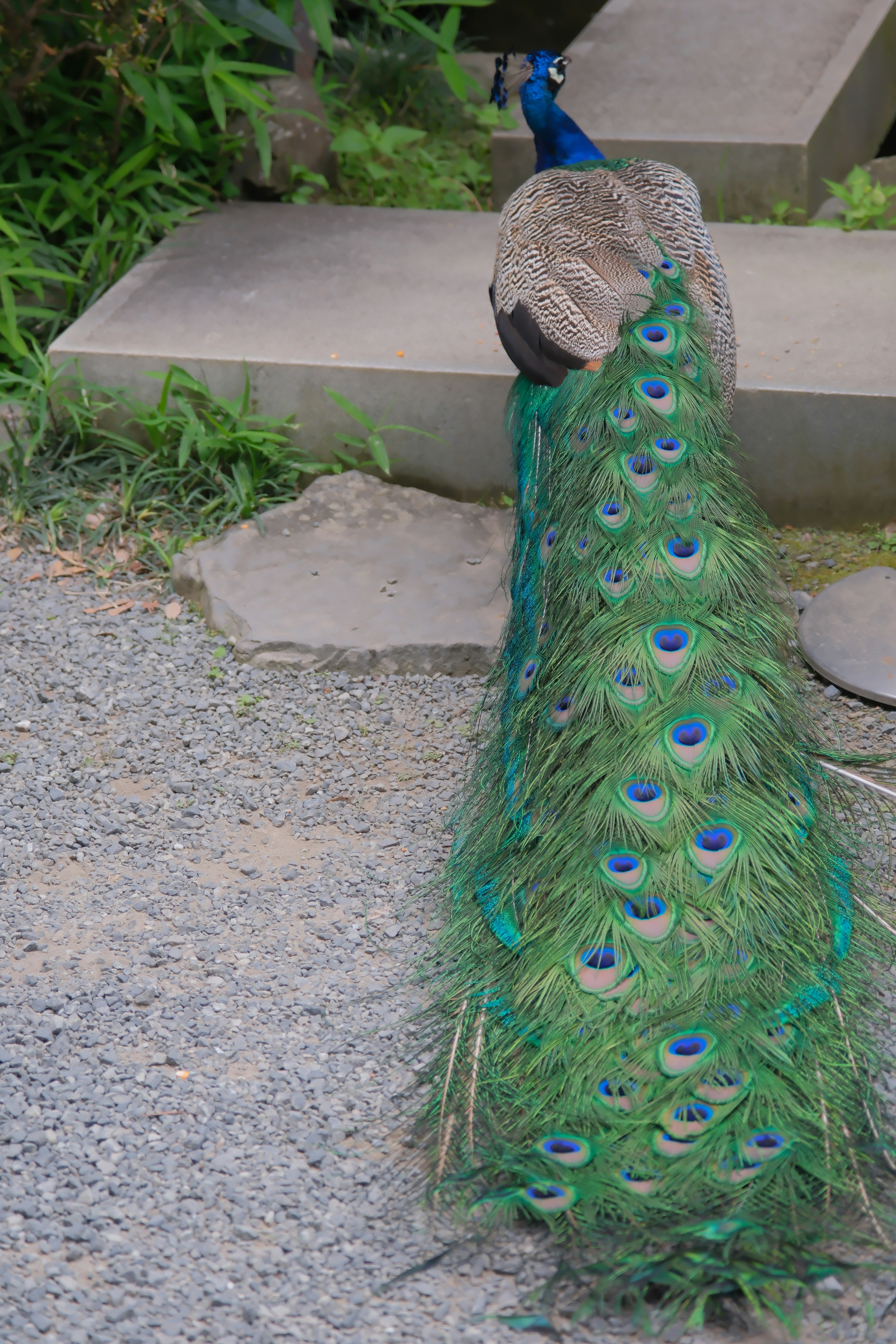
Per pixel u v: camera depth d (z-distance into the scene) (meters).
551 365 6.20
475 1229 4.34
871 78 12.38
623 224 6.36
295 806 6.56
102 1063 5.17
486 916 4.88
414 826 6.41
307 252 10.04
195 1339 4.14
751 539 5.31
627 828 4.58
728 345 6.36
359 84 12.72
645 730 4.75
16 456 8.73
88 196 10.31
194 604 8.04
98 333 9.04
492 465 8.57
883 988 5.00
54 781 6.73
